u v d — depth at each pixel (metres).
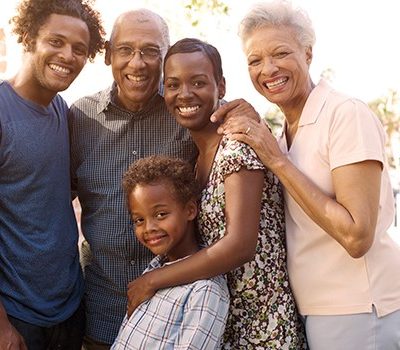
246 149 2.57
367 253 2.57
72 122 3.22
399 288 2.62
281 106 2.73
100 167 3.16
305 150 2.63
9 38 5.05
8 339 2.80
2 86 2.92
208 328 2.47
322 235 2.61
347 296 2.58
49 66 2.92
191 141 3.12
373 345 2.57
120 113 3.15
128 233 3.08
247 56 2.69
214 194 2.63
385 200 2.63
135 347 2.55
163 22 3.12
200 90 2.73
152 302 2.59
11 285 2.90
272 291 2.65
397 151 8.65
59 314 3.02
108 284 3.13
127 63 3.04
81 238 4.82
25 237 2.91
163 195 2.62
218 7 5.73
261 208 2.66
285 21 2.62
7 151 2.86
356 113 2.53
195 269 2.52
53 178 3.00
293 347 2.67
